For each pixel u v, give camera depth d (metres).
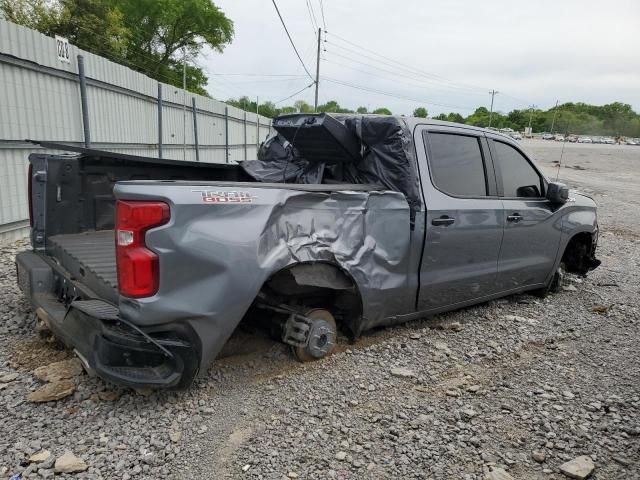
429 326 4.86
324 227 3.62
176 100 15.51
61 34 28.64
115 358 2.90
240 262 3.07
